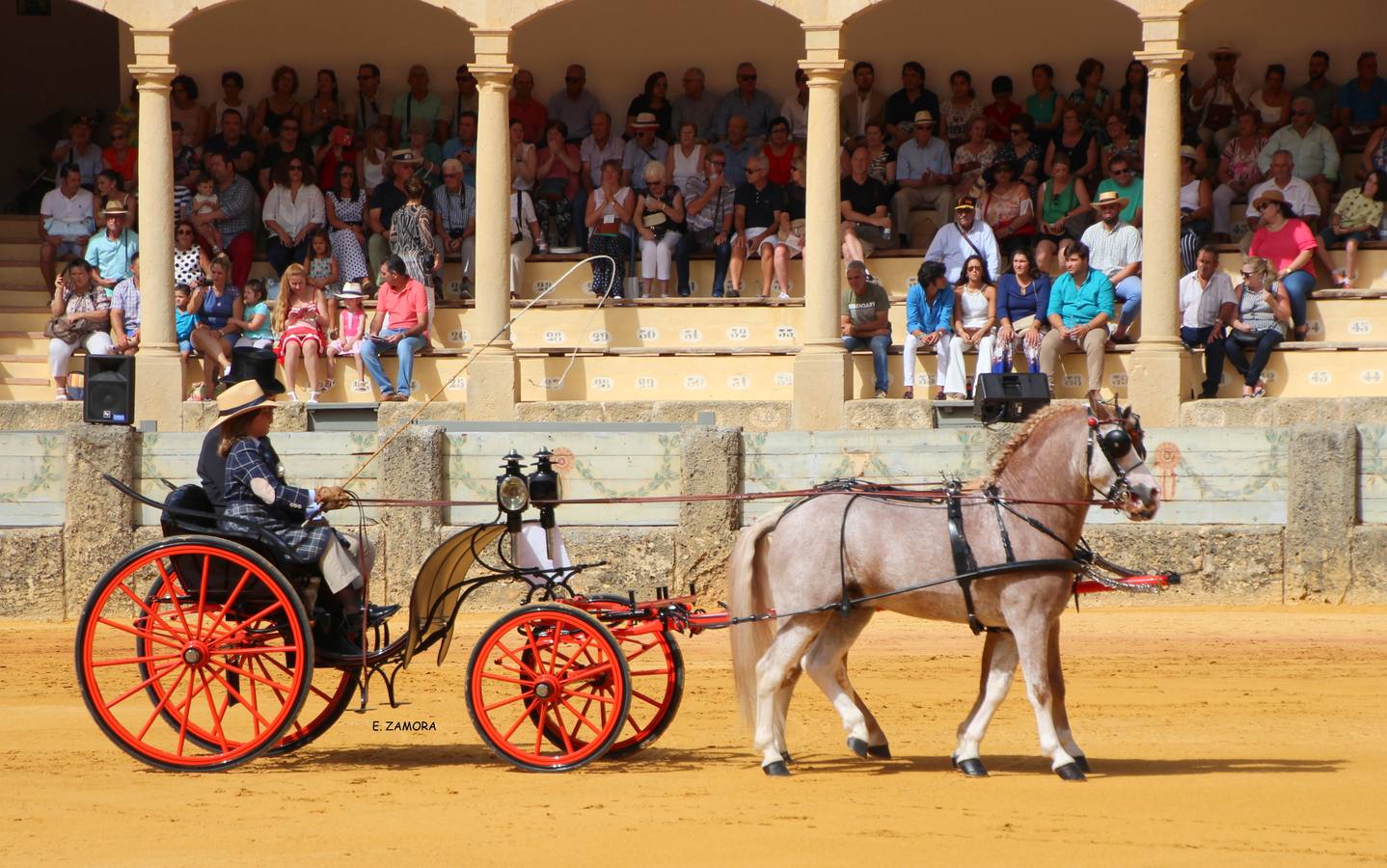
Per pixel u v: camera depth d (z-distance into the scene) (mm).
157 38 23656
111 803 10633
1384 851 9180
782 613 11438
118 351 25312
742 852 9180
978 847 9281
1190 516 20453
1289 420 21906
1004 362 23328
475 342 24656
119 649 18453
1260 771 11570
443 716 14406
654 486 21047
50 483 21266
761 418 23531
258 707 14836
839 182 23047
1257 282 22922
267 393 13734
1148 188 22266
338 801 10664
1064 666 16562
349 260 26078
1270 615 19359
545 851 9234
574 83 28391
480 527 11875
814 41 22812
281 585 11438
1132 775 11398
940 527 11250
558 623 11562
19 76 32688
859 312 24016
